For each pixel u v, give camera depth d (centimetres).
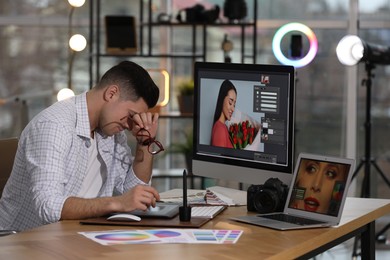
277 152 313
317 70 657
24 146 298
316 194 288
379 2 646
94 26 657
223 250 236
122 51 598
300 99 661
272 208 298
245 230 267
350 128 649
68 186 303
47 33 652
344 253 572
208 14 590
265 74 316
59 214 276
